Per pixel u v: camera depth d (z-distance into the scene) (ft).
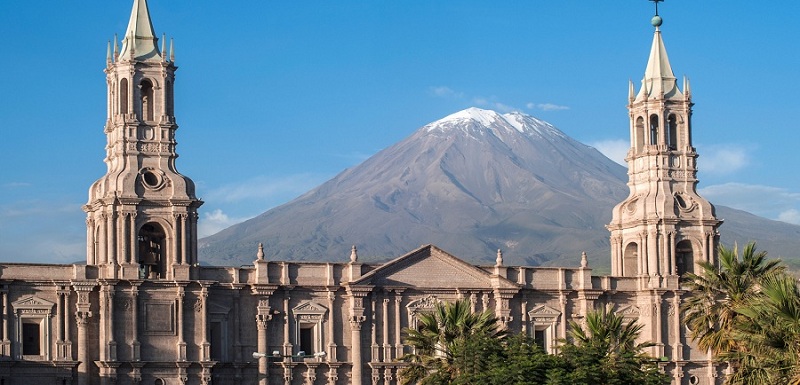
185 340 594.24
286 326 615.16
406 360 556.51
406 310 632.38
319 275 624.18
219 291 607.37
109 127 605.31
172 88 608.19
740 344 503.20
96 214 601.21
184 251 596.70
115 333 583.17
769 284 455.22
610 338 544.21
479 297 644.27
